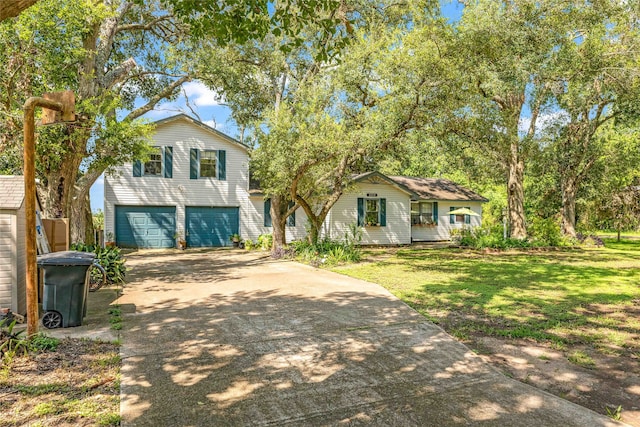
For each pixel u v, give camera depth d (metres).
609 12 15.45
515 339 5.46
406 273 11.58
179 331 5.62
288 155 13.35
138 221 19.27
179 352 4.79
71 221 11.33
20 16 7.71
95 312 6.62
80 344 4.93
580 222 29.59
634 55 16.72
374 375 4.22
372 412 3.43
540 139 21.98
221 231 20.66
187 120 19.84
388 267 12.95
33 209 4.72
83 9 8.64
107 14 9.39
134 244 19.22
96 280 9.06
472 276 11.02
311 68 16.94
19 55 7.85
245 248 19.89
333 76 13.22
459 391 3.86
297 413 3.39
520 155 20.55
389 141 13.03
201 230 20.33
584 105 20.77
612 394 3.83
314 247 15.20
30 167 4.69
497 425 3.23
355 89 12.73
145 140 11.70
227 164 20.67
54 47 8.38
